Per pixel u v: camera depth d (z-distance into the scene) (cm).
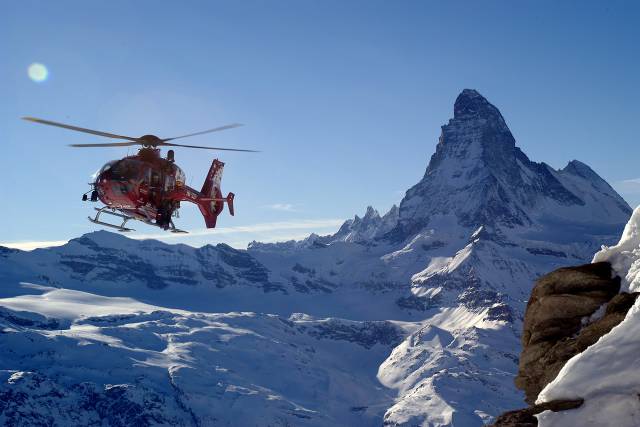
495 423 1235
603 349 1195
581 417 1162
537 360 1417
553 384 1214
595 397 1166
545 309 1444
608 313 1341
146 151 3975
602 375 1173
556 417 1181
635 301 1277
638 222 1434
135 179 3862
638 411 1125
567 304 1423
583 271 1455
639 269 1377
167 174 4009
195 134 3678
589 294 1416
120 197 3875
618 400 1146
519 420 1209
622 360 1170
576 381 1191
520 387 1463
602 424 1141
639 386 1142
